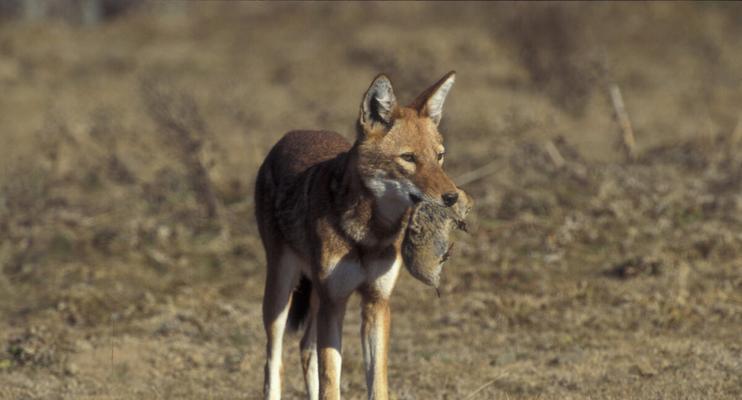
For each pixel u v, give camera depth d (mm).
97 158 18922
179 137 16375
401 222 8141
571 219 14656
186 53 31469
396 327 11992
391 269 8281
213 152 17312
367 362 8383
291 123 22266
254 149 19969
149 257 14484
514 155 17156
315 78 27625
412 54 27891
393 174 7988
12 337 12031
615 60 25906
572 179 16188
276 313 9328
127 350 11508
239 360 11156
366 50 29406
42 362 11156
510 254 13867
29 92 27469
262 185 9852
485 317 12031
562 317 11945
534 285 12930
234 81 26203
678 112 22969
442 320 12094
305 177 8922
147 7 38250
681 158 17453
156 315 12602
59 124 21062
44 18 39312
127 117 23406
